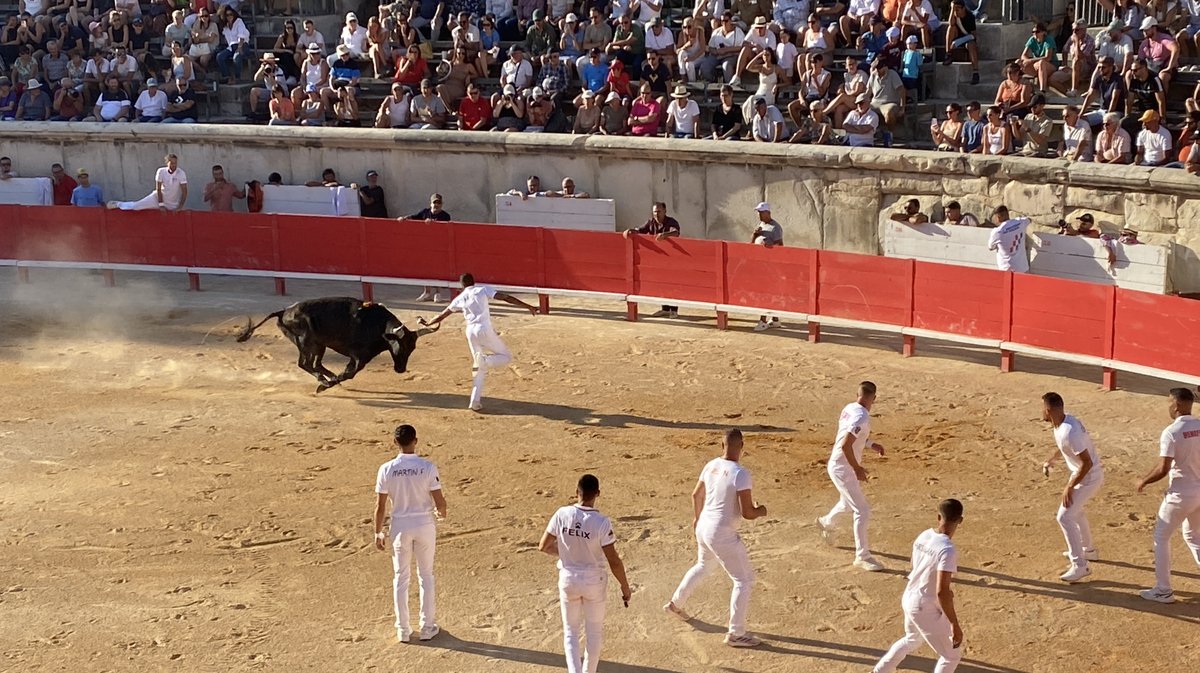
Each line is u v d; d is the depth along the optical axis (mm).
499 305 23766
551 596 12766
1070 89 23969
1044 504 14570
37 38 30922
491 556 13602
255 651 11844
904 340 20156
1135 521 14078
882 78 24281
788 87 25672
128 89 29766
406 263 24297
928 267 19844
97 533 14320
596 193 26031
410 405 18406
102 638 12094
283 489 15430
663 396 18531
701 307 21875
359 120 28469
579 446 16625
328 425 17609
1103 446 16234
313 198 26984
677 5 30031
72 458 16578
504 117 26891
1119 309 18141
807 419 17469
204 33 30203
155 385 19547
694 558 13469
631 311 22594
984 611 12305
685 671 11375
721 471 11539
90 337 22234
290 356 20953
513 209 25906
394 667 11539
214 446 16891
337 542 14000
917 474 15523
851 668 11359
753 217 24891
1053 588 12695
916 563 10430
